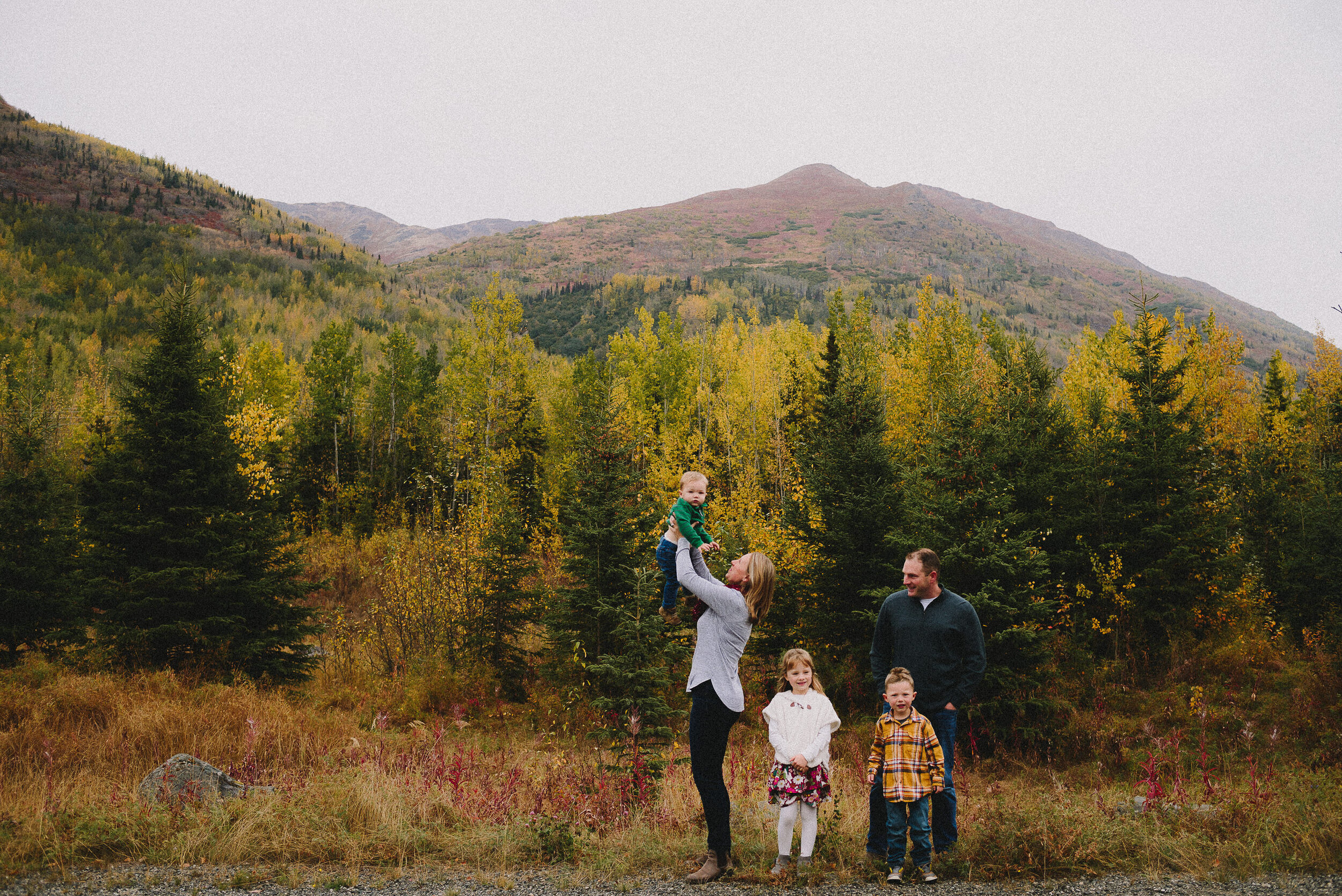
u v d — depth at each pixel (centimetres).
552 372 6091
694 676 445
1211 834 505
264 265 18262
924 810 438
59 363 7594
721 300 19662
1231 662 1584
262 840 489
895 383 2903
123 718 914
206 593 1498
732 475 3131
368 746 928
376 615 1895
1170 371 1944
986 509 1450
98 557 1480
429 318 15738
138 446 1534
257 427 2447
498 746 1254
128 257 15862
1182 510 1711
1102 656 1719
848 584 1560
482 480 2294
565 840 490
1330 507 1788
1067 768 1224
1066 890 418
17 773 697
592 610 1448
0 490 1694
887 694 462
